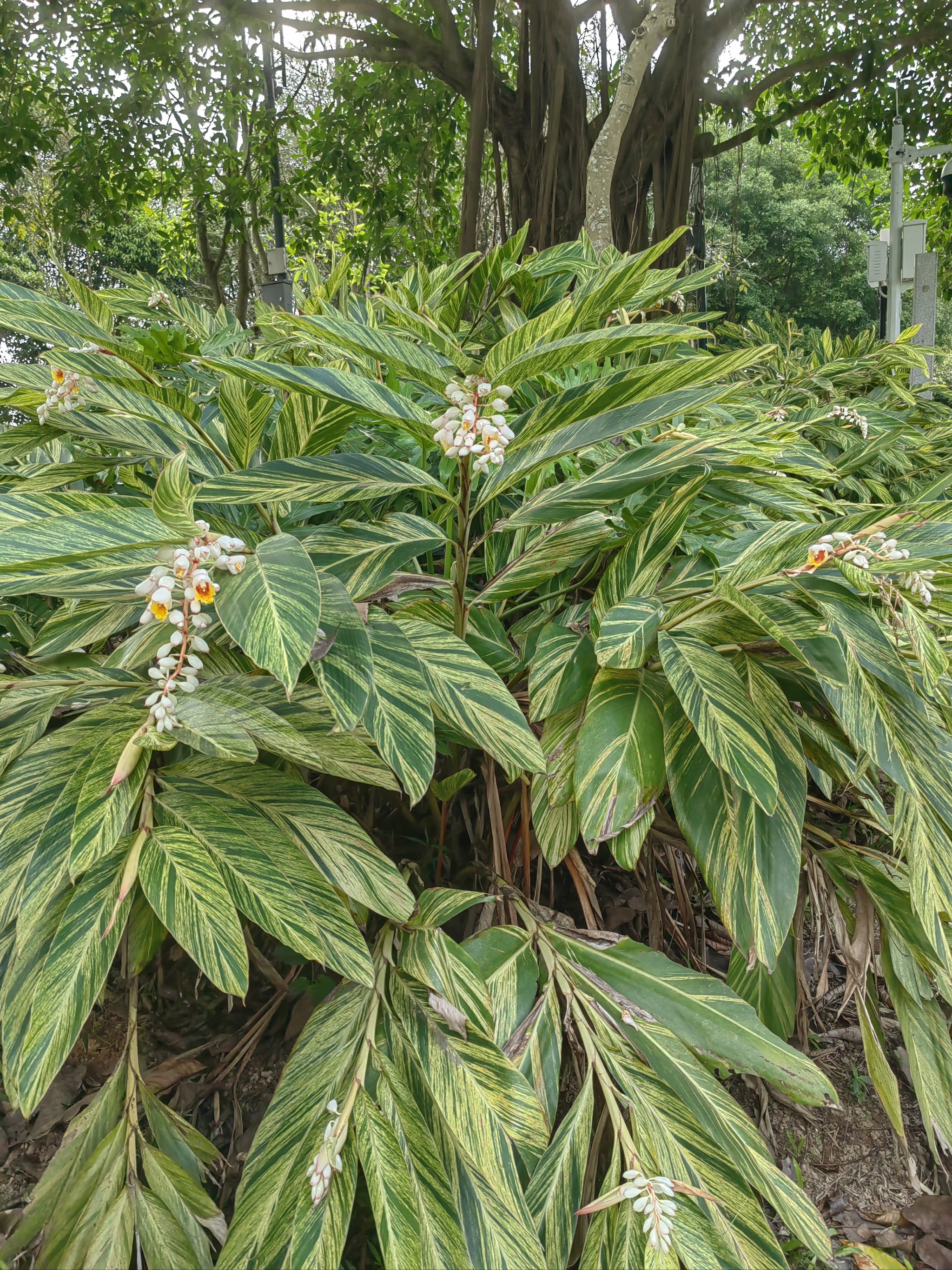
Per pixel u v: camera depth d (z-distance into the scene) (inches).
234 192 288.2
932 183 329.1
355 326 46.3
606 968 49.1
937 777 45.3
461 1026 41.3
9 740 43.9
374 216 293.0
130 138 277.9
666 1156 40.8
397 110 276.4
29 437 58.6
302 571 35.7
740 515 69.7
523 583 55.6
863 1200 56.7
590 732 47.4
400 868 59.2
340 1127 37.9
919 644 42.3
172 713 36.4
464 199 199.6
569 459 64.7
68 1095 58.4
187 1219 41.1
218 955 33.3
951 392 156.9
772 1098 63.5
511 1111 39.6
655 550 53.2
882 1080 51.1
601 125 201.0
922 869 44.0
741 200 697.0
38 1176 52.7
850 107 299.3
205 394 75.9
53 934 37.0
